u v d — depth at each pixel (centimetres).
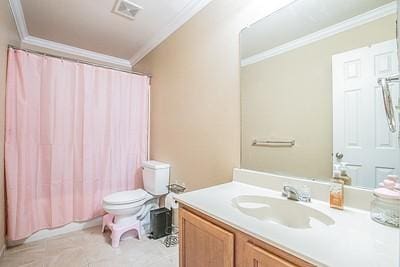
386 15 88
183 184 206
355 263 54
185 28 206
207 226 95
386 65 88
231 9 157
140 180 266
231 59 156
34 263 168
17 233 190
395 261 55
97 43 268
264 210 113
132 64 324
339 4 103
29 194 198
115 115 248
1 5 160
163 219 210
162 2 189
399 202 77
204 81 182
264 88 136
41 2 189
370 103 93
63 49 275
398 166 85
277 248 67
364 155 94
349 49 100
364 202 91
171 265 167
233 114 155
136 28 233
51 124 209
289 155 123
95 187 235
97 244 198
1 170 176
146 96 271
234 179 150
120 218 204
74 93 222
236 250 82
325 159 108
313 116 113
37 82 201
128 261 172
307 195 106
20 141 192
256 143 140
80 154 226
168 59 234
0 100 168
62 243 199
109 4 192
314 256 58
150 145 271
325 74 108
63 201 218
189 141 199
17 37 228
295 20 121
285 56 125
